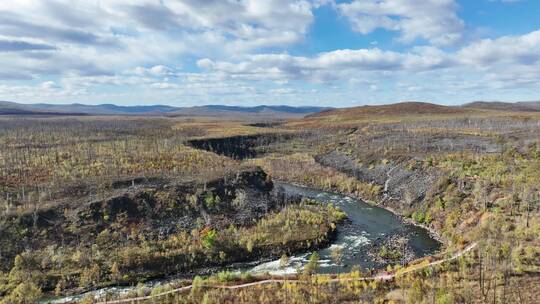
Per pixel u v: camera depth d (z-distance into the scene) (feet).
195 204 378.53
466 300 200.44
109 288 265.34
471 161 464.65
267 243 327.67
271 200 427.74
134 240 320.50
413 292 211.00
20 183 403.95
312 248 331.98
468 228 323.98
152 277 280.72
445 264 255.70
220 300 226.58
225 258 306.35
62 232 316.60
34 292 241.76
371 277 254.47
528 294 201.26
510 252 248.93
